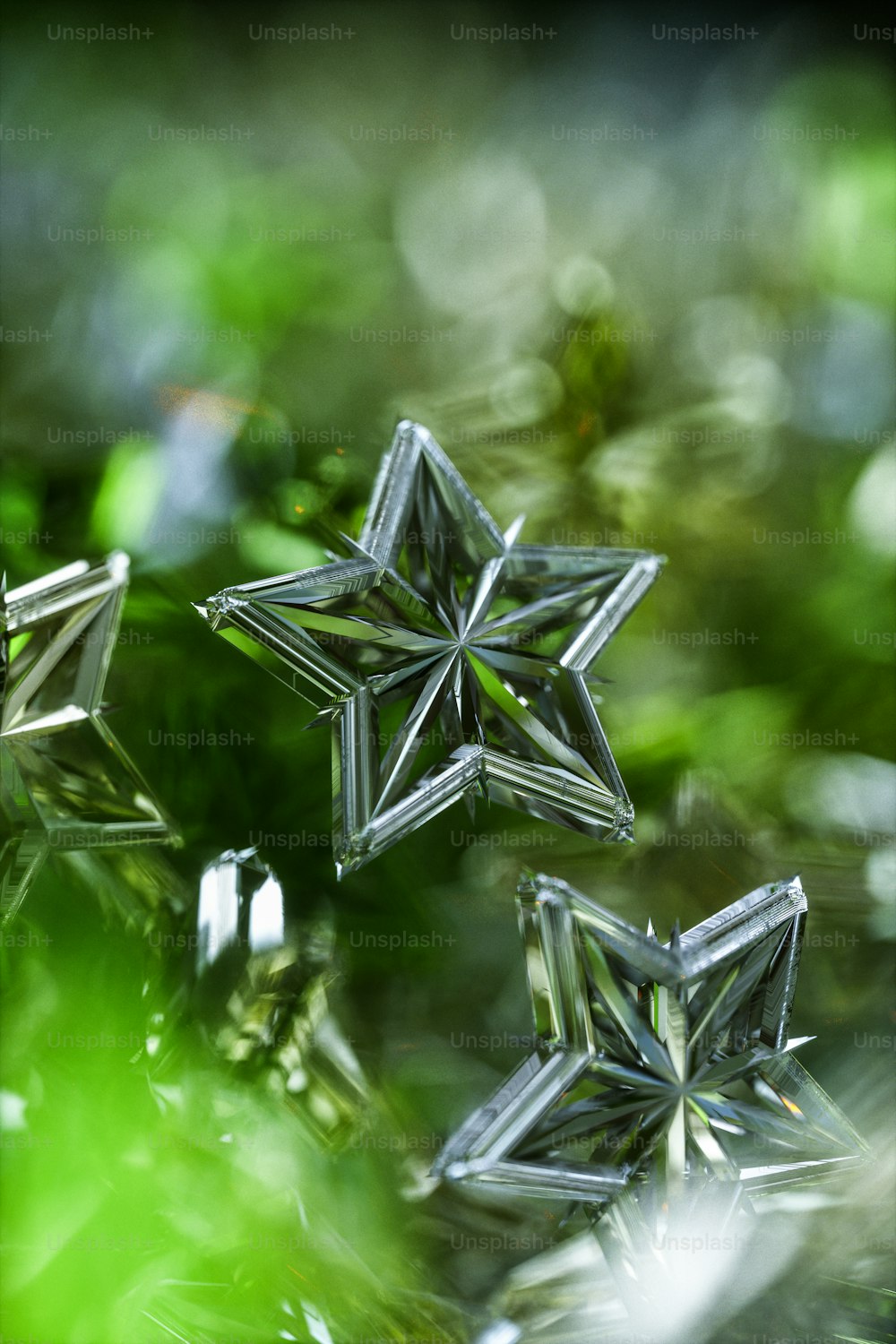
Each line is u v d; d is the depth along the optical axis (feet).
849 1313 0.75
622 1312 0.75
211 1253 0.74
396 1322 0.74
